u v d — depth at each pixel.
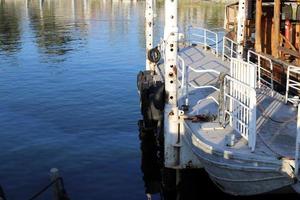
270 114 11.21
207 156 9.44
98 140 16.41
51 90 24.45
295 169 8.05
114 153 15.16
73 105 21.30
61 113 19.94
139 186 12.77
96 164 14.27
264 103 12.19
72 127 17.92
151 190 12.51
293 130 10.07
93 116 19.44
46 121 18.75
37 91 24.20
